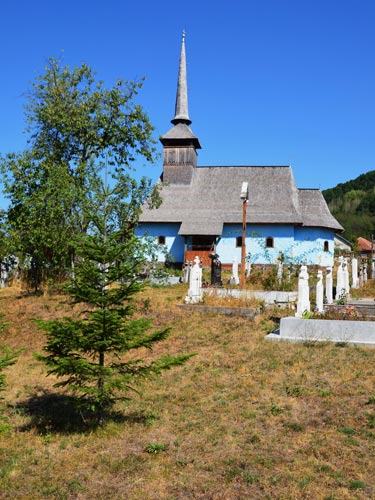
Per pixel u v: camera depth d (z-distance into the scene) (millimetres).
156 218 46406
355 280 27578
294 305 19969
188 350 15039
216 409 10203
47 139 30344
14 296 24500
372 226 115812
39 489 7293
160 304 20141
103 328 8930
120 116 31109
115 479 7570
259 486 7211
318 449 8180
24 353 16438
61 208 23953
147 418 9930
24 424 9977
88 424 9688
